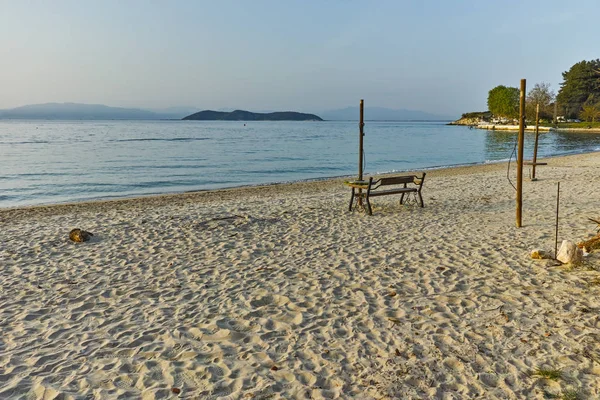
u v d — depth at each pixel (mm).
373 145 56469
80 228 10188
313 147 51281
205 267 7371
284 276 6859
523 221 10133
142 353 4555
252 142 60812
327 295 6059
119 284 6625
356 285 6395
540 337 4695
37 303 5953
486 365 4207
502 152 43906
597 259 6977
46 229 10359
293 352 4535
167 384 3988
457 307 5555
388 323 5145
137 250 8406
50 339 4914
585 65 107250
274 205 13438
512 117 127812
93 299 6066
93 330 5121
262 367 4266
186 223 10531
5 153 39719
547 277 6410
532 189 15508
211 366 4281
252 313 5508
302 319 5320
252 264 7504
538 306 5469
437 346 4590
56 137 69438
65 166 30125
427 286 6297
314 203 13602
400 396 3764
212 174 27016
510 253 7645
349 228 9969
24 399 3795
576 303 5488
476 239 8664
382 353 4477
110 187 21766
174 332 5012
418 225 10117
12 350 4668
